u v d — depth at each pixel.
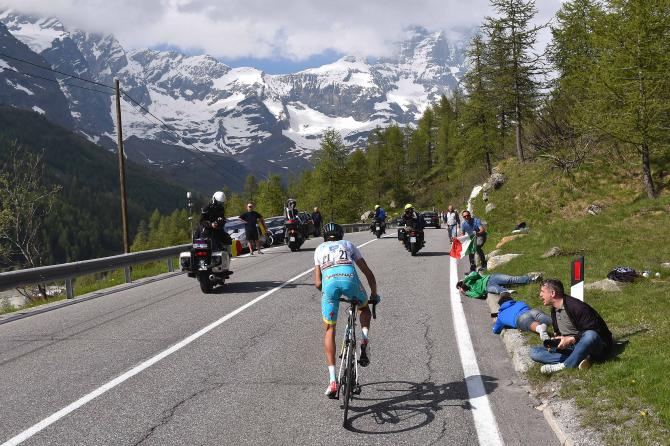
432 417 5.16
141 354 7.50
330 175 80.00
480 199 40.22
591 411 4.80
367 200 118.38
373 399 5.68
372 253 21.27
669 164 24.59
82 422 5.18
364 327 5.94
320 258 5.83
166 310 10.72
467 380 6.18
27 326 9.78
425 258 18.86
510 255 15.23
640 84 21.36
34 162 30.53
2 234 29.67
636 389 5.00
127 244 28.08
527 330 7.59
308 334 8.42
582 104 25.81
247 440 4.74
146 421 5.18
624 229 17.14
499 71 43.44
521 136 42.81
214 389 6.04
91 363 7.13
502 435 4.73
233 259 21.16
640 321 7.16
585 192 26.86
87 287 15.76
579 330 6.06
